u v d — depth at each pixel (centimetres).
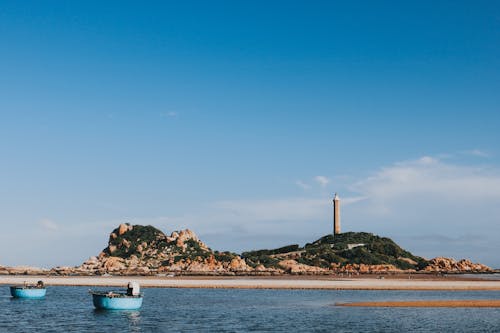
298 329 6244
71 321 7006
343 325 6544
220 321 6919
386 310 7994
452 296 10781
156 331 6147
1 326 6562
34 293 10050
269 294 11325
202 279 17988
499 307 8294
